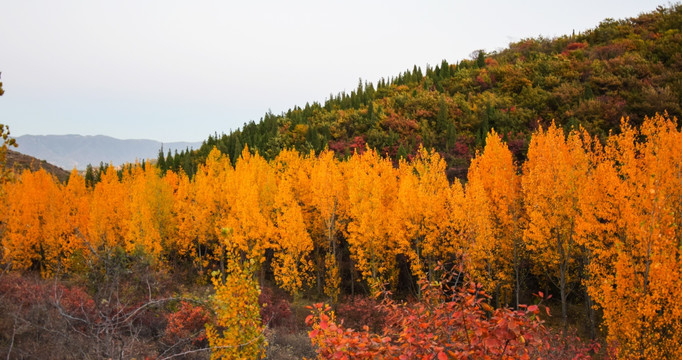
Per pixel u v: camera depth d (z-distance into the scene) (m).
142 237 25.12
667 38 65.94
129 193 36.06
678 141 14.14
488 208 23.59
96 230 23.39
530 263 25.39
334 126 61.88
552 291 27.27
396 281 27.48
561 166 19.28
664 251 10.83
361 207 25.27
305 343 17.11
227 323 7.57
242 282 7.68
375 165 34.09
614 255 16.28
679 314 10.57
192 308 13.48
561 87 59.19
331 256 26.86
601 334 20.14
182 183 38.03
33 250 29.20
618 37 76.38
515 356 4.05
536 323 4.02
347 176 34.25
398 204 25.22
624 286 12.02
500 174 24.92
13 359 7.51
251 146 59.69
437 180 28.95
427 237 23.33
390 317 6.10
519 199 24.58
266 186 30.36
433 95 66.94
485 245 20.44
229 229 7.55
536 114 55.09
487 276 21.50
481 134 52.50
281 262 29.16
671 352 10.80
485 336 3.91
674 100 45.03
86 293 11.74
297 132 62.28
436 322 4.59
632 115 45.12
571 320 22.64
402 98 67.56
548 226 19.44
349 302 24.08
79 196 41.41
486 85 71.44
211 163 42.56
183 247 32.00
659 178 13.41
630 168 16.16
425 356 4.12
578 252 20.38
